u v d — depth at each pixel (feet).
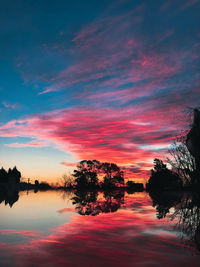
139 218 17.69
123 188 168.66
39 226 14.32
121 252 8.73
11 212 21.68
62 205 29.40
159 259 7.90
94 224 15.01
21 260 7.81
